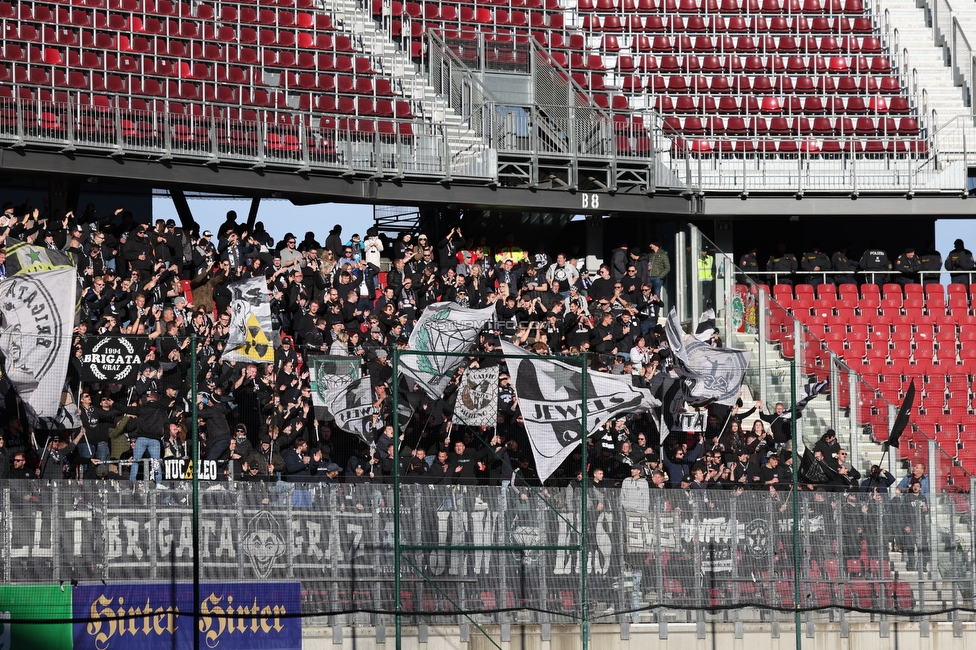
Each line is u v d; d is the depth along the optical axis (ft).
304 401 170.19
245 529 159.53
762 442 194.49
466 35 314.35
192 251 244.01
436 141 274.77
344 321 229.86
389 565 164.76
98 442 158.20
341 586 162.91
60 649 150.41
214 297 237.86
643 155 293.02
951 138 326.85
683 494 175.22
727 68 339.98
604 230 317.63
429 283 249.14
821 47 348.18
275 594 160.15
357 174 267.18
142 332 208.23
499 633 166.91
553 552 169.48
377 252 265.13
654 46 344.28
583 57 333.62
